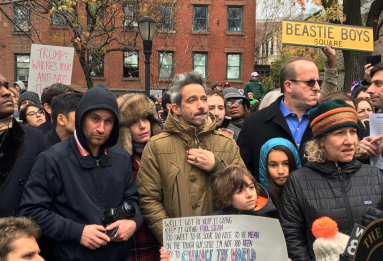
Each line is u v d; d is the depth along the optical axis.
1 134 2.34
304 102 2.95
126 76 21.14
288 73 3.00
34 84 6.44
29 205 2.16
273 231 2.10
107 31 12.09
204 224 2.18
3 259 1.70
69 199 2.20
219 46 21.78
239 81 21.94
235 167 2.38
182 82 2.55
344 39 4.42
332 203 2.24
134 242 2.75
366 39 4.45
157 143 2.59
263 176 2.82
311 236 2.25
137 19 13.05
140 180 2.60
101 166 2.29
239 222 2.14
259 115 3.20
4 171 2.29
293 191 2.36
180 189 2.48
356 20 11.64
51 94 3.53
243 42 21.88
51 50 6.48
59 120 2.81
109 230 2.19
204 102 2.55
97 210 2.23
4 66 20.80
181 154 2.56
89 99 2.20
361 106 3.87
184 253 2.18
